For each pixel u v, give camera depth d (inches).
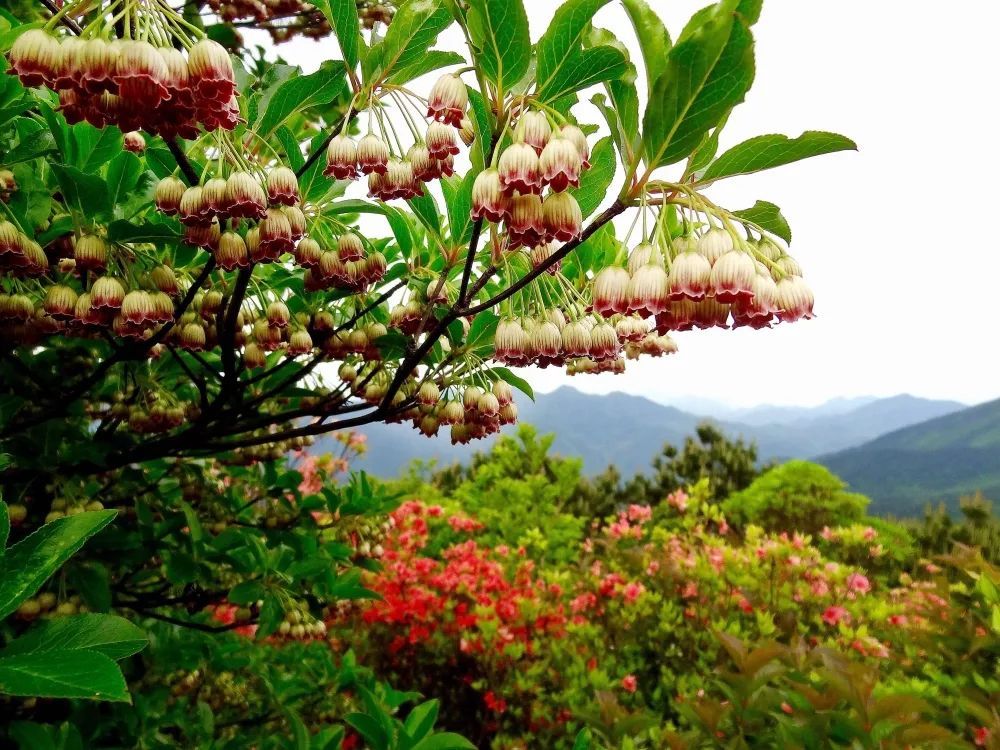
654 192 55.4
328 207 81.8
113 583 106.9
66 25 54.6
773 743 101.6
